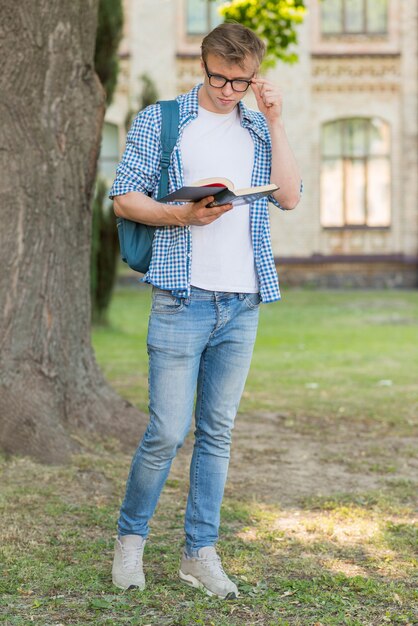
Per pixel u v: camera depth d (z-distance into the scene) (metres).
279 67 30.00
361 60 30.00
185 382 4.29
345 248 30.67
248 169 4.33
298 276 30.66
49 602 4.37
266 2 15.05
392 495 6.48
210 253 4.24
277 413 9.77
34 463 6.82
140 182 4.26
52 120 7.35
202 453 4.51
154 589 4.53
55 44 7.27
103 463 6.91
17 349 7.26
